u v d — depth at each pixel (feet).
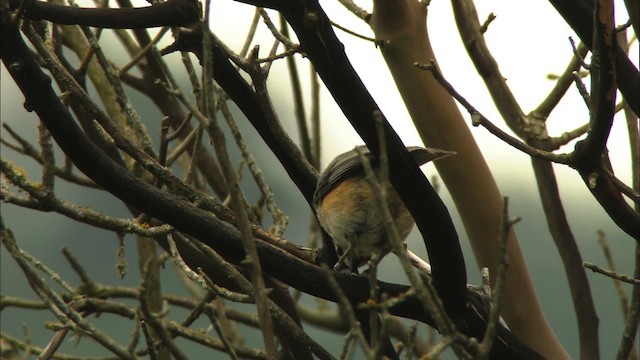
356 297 23.88
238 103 24.73
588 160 20.92
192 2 21.52
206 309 26.99
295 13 19.40
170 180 25.27
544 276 59.77
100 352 61.16
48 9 20.35
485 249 31.86
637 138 28.12
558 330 59.16
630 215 21.39
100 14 20.68
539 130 32.09
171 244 27.22
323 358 23.56
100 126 26.05
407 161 20.66
